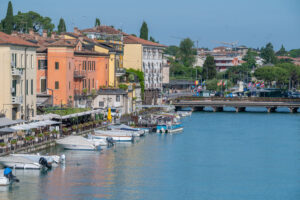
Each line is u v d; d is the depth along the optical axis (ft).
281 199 372.38
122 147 542.98
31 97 545.44
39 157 421.18
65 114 566.77
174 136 636.48
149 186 392.68
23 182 386.32
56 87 647.15
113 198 360.69
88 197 360.07
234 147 559.79
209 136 639.76
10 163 413.59
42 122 498.69
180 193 378.94
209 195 377.50
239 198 372.99
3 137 465.88
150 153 513.04
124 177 412.98
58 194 362.33
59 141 504.43
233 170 450.30
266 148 555.69
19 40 533.14
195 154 515.09
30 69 541.75
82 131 572.51
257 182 413.39
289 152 533.14
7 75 497.46
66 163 450.30
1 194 358.64
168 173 433.48
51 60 645.92
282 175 435.94
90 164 450.71
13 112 509.35
